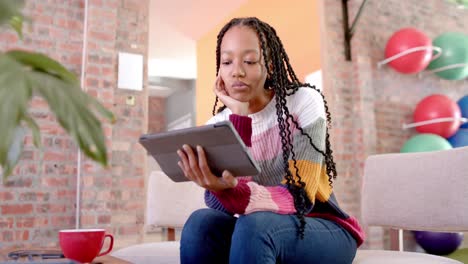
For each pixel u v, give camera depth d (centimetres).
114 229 304
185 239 116
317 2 437
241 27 121
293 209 103
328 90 405
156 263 164
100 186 296
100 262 112
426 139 383
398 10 455
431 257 129
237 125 115
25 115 40
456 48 411
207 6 568
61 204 293
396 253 136
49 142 292
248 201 100
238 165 93
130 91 325
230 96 127
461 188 137
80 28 313
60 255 121
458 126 409
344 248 111
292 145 113
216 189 99
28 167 285
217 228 115
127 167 314
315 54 439
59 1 309
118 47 325
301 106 120
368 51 423
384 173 162
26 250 136
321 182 120
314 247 103
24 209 281
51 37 303
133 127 321
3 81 38
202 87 652
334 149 398
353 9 424
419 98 454
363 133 402
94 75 305
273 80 121
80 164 295
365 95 410
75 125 41
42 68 46
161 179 211
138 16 335
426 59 399
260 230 94
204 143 93
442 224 140
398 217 153
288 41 490
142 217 315
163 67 862
